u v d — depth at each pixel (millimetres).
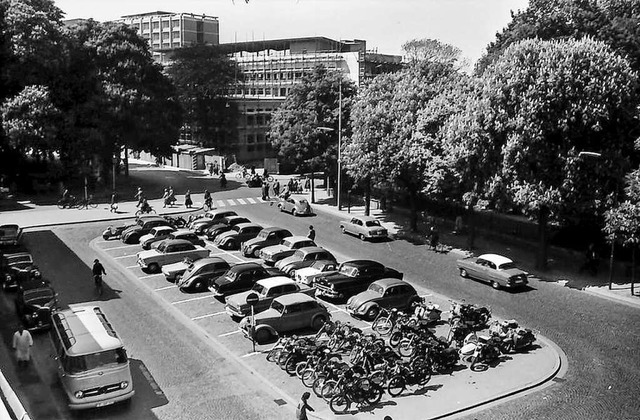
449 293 36281
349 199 61188
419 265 42656
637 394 23812
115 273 39844
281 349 25984
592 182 37469
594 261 39938
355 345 25547
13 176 68750
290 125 64500
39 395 23109
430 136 47062
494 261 37531
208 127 106312
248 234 47406
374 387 22594
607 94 37219
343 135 62656
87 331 23078
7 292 35094
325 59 115250
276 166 93312
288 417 21797
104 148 68062
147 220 49906
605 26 51156
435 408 22375
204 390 23859
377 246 48188
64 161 65125
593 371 25859
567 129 37219
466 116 41031
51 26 64562
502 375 25297
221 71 106188
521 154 37656
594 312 33094
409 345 26609
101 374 21516
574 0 54969
